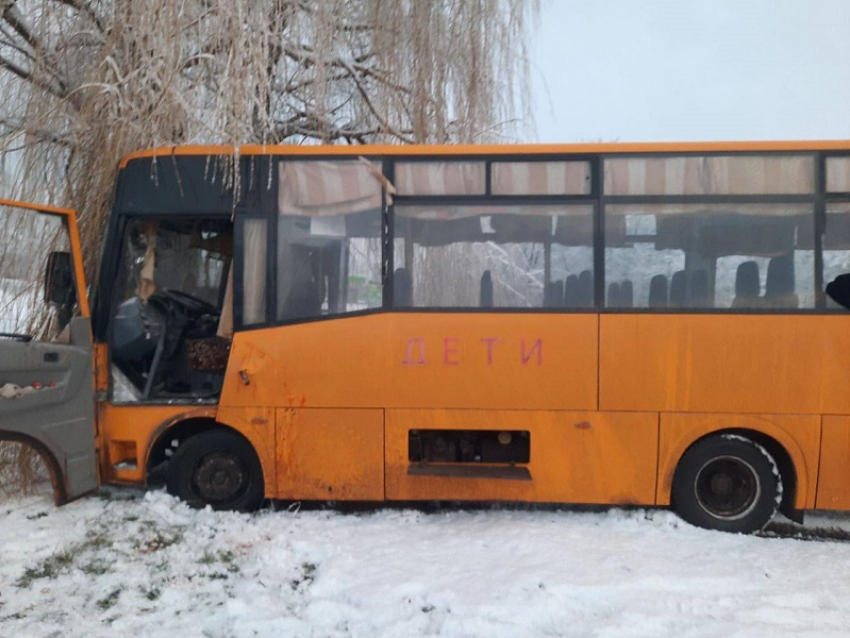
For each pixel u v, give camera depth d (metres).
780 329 4.57
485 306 4.75
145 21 5.82
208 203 4.91
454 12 8.05
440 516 5.04
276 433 4.82
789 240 4.61
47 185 6.30
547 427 4.70
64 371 4.61
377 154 4.84
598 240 4.70
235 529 4.61
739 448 4.70
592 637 3.16
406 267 4.80
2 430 4.27
